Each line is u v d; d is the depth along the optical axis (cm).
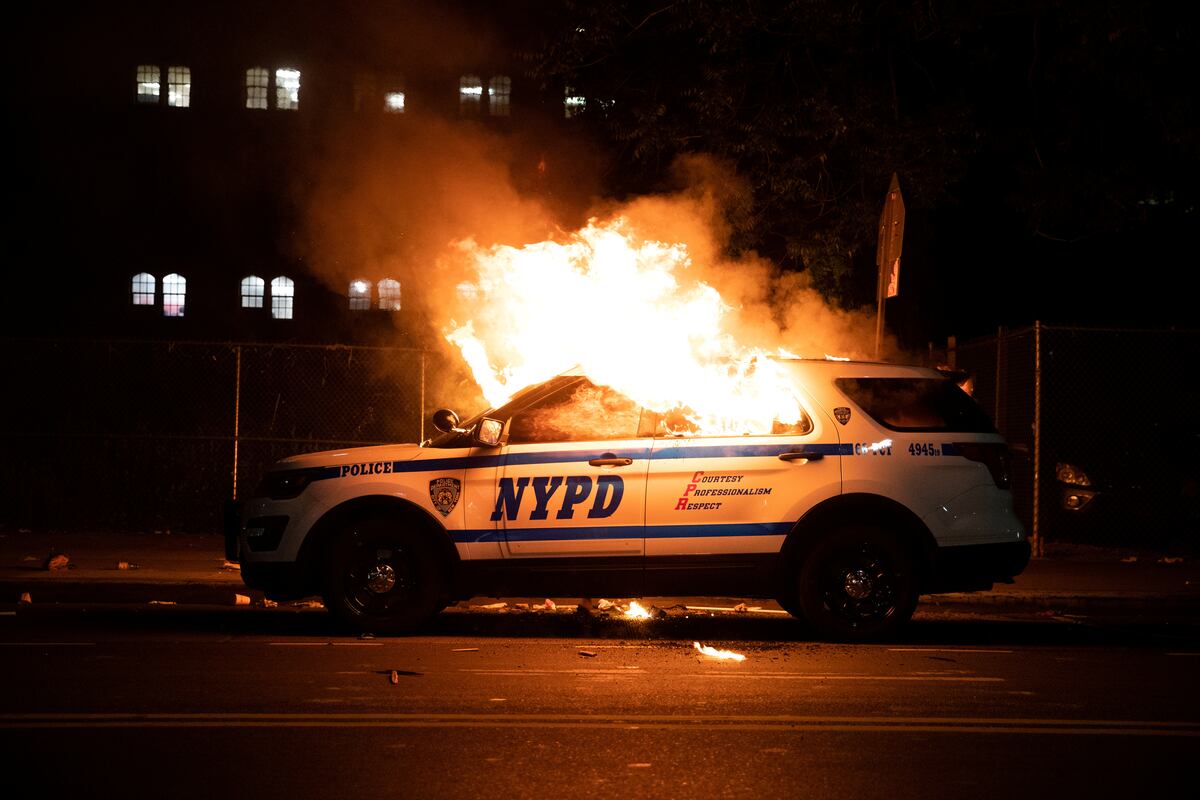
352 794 519
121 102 3177
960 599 1137
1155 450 1612
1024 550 951
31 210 3128
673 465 938
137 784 532
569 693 726
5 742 603
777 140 1838
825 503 935
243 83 3206
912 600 938
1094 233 2164
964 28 1780
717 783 539
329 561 945
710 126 1862
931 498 937
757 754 588
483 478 942
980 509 942
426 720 654
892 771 561
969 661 852
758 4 1781
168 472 1823
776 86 1864
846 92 1831
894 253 1184
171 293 3181
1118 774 559
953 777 552
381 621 944
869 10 1828
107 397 2239
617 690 736
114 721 647
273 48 3198
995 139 2002
